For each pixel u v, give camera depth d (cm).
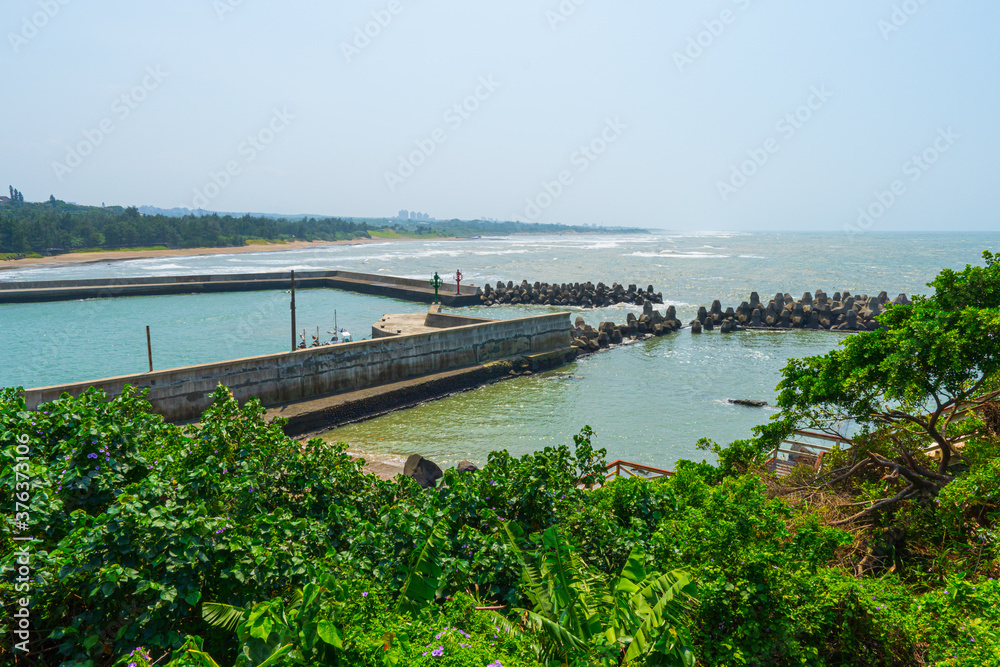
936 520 947
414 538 697
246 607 570
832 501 1109
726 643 570
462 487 848
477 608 625
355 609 556
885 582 739
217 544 587
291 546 659
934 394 984
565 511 852
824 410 1168
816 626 579
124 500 581
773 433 1223
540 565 660
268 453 862
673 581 566
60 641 559
